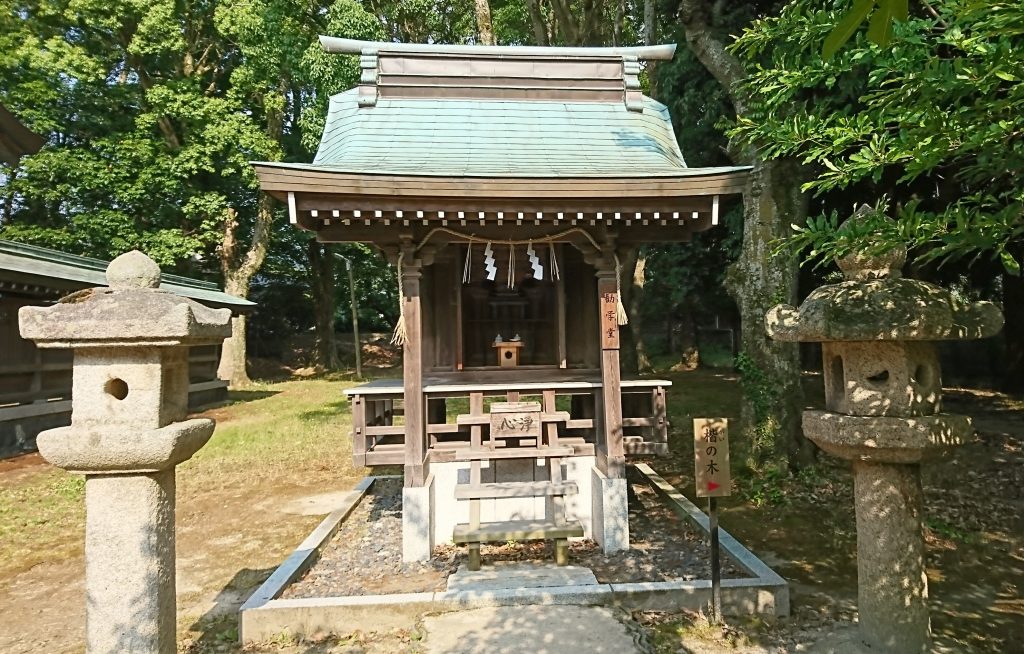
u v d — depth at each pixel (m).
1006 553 5.64
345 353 34.19
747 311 8.61
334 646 4.13
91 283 12.63
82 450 2.70
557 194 5.15
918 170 2.69
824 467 8.48
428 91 6.63
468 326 7.21
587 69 6.88
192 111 17.81
